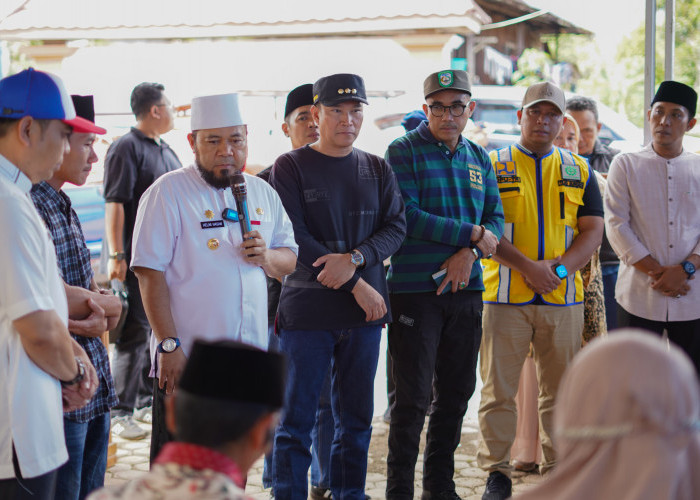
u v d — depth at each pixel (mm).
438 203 3961
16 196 2234
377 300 3619
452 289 3873
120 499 1482
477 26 11156
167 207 3100
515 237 4250
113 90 12016
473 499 4207
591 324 4598
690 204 4430
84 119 2863
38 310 2207
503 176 4285
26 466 2240
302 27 11273
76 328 2766
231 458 1551
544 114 4242
